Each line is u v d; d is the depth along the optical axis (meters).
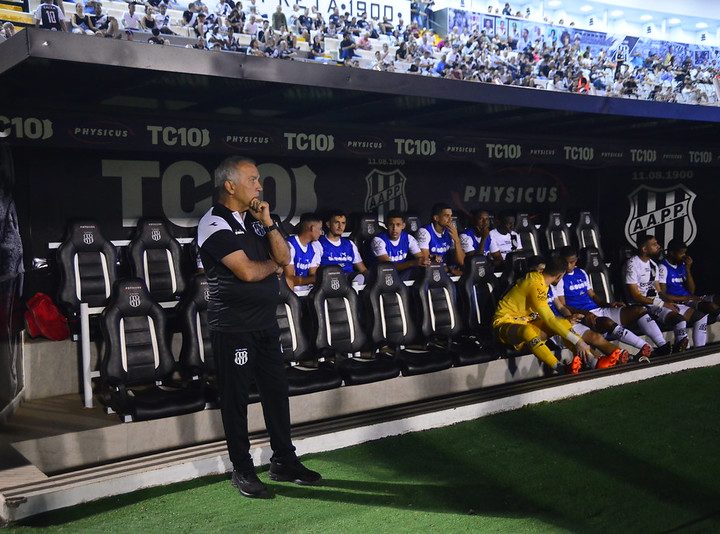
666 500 3.56
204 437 4.31
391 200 7.68
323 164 7.21
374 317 5.23
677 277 7.30
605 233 9.11
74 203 5.94
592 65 19.73
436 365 5.16
